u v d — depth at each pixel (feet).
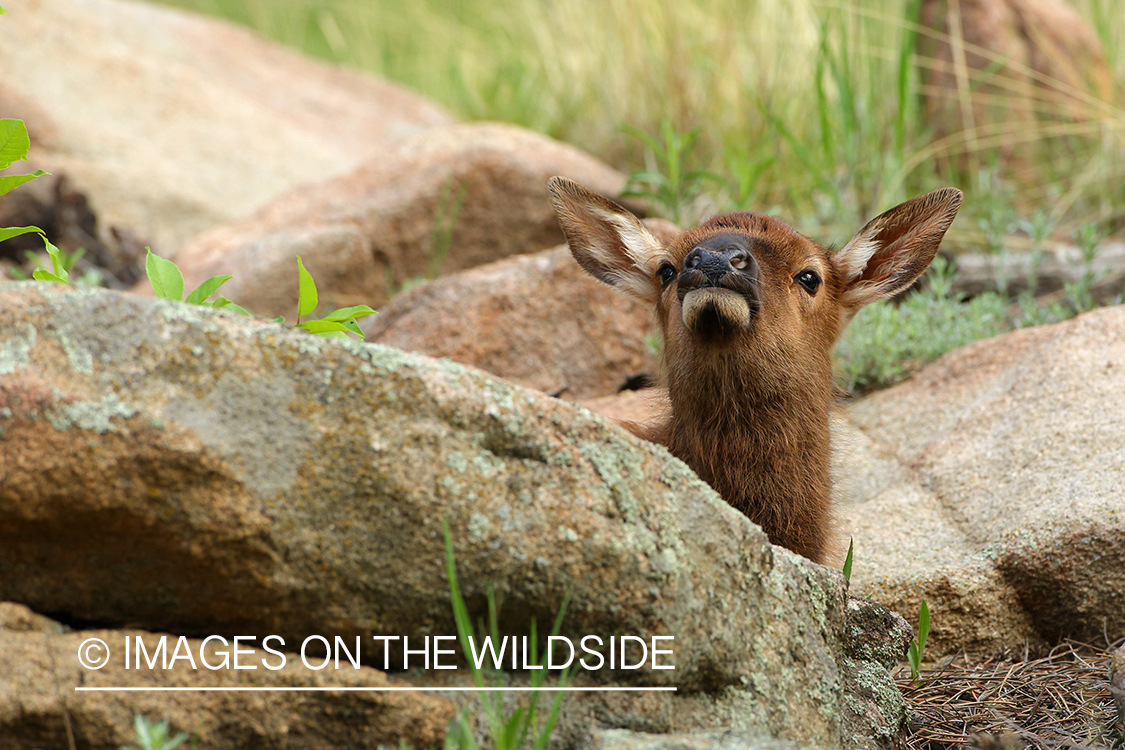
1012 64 53.78
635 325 37.42
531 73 71.51
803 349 24.31
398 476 14.65
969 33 55.31
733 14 59.98
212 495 13.93
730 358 23.24
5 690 13.32
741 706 16.57
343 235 44.80
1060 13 56.18
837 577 18.97
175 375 14.20
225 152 61.41
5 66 58.59
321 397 14.67
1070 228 48.60
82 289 14.46
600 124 64.85
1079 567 24.63
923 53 56.75
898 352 36.63
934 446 30.42
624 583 15.37
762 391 23.63
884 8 57.62
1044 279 41.98
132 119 60.44
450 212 47.29
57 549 13.99
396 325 37.86
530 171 47.83
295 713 14.39
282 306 43.86
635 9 63.16
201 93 64.49
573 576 15.15
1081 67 55.16
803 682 17.47
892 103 55.16
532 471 15.38
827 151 48.85
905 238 27.84
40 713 13.38
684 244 25.63
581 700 15.44
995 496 27.32
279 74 73.67
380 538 14.66
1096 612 24.66
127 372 14.03
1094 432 27.50
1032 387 30.17
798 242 25.41
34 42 61.00
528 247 48.62
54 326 14.06
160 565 14.23
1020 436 28.71
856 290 27.84
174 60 68.23
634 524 15.67
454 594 14.03
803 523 24.38
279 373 14.62
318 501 14.44
